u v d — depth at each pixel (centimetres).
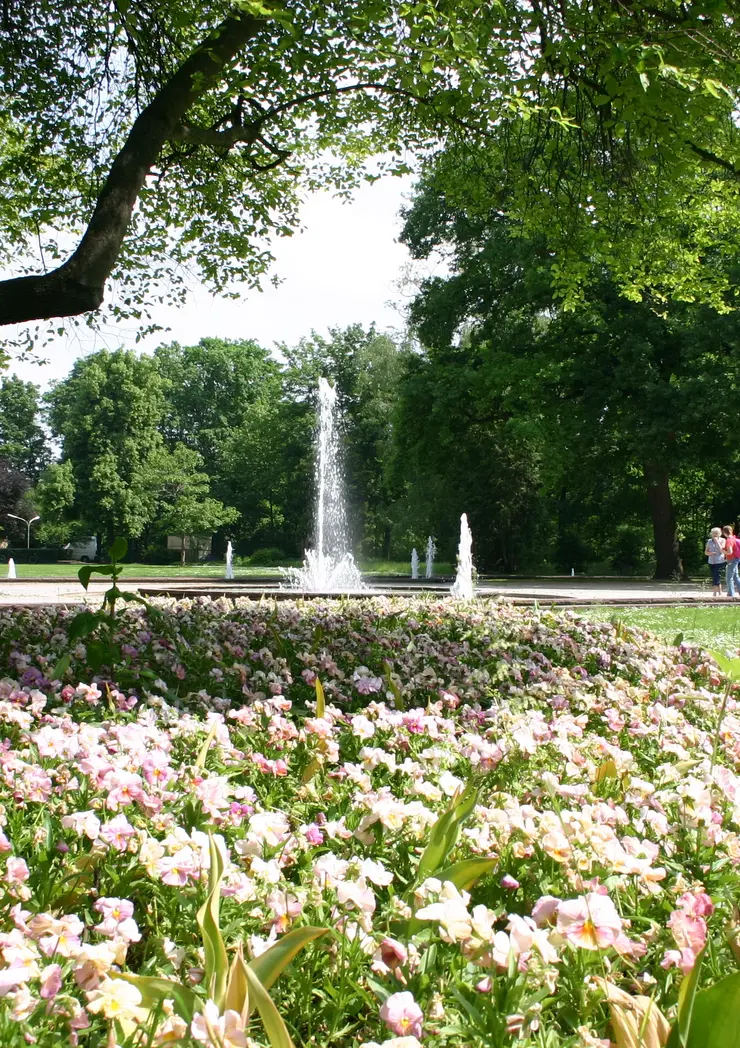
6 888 183
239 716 333
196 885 187
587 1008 153
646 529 4203
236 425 6944
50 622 630
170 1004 138
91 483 5694
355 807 249
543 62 902
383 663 495
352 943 167
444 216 3300
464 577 2111
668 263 1274
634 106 838
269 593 1631
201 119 1142
